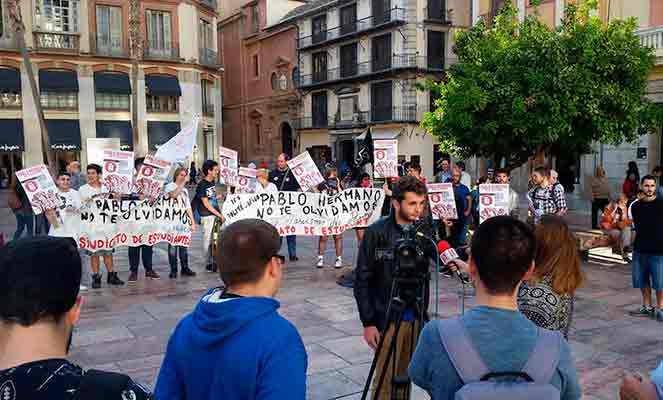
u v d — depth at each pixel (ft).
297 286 28.48
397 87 113.91
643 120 44.96
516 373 5.71
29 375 4.18
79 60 108.17
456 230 31.83
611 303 25.00
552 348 5.90
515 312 6.16
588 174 69.67
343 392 15.55
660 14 61.31
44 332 4.41
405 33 111.24
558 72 40.65
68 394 4.19
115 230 28.58
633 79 42.14
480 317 6.10
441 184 25.88
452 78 51.29
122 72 112.37
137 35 71.00
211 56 126.11
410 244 10.58
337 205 32.65
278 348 6.07
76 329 21.50
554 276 8.80
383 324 11.71
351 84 124.36
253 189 33.58
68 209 27.55
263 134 152.66
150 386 16.14
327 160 131.75
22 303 4.30
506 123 42.73
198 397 6.24
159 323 22.29
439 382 6.02
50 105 106.52
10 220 58.95
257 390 5.94
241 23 156.04
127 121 112.98
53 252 4.55
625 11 64.64
